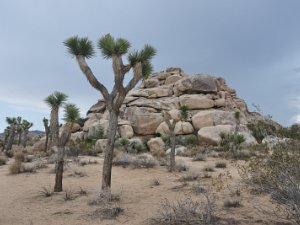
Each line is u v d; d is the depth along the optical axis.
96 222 6.08
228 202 6.55
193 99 37.75
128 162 14.98
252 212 5.95
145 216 6.31
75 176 12.30
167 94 42.03
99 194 8.28
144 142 32.56
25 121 40.91
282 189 4.67
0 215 6.93
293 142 4.76
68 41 9.23
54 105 10.09
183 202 6.75
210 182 9.66
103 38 8.89
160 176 11.75
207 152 21.28
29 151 29.94
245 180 5.77
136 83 8.84
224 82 46.34
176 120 13.66
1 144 36.94
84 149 23.45
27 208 7.57
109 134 8.55
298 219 4.47
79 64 9.21
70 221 6.25
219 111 34.59
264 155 4.95
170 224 5.52
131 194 8.76
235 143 20.06
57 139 9.88
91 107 45.53
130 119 36.53
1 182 11.49
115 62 8.58
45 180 11.73
